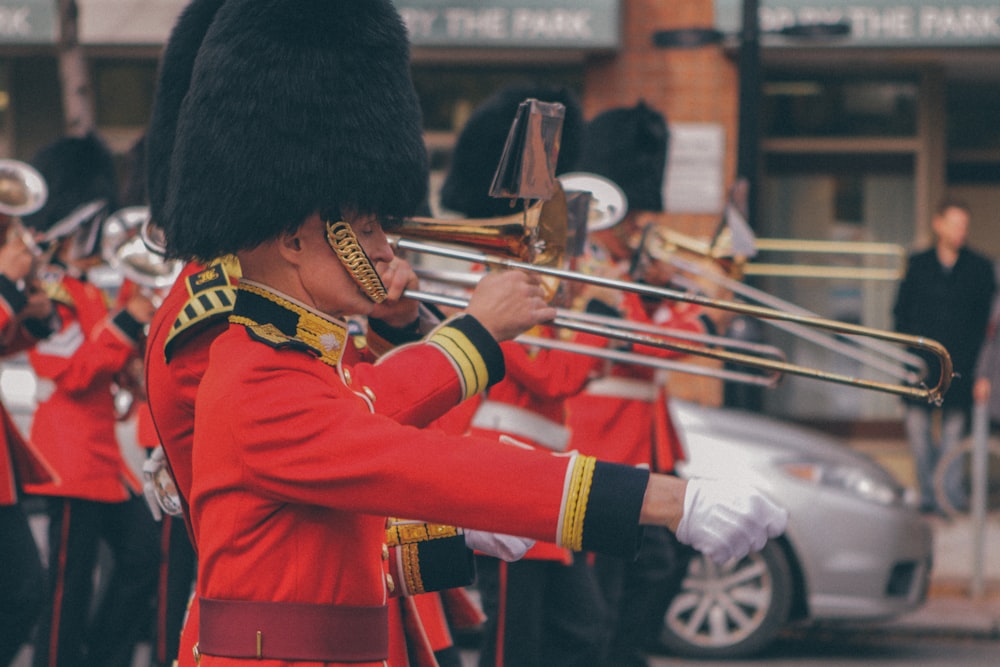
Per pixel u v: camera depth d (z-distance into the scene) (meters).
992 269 14.07
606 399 7.33
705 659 9.21
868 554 9.18
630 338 3.81
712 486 2.69
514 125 3.53
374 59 3.09
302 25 3.01
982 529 11.09
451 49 14.61
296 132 2.97
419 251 4.02
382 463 2.70
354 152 3.01
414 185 3.17
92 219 7.38
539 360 5.93
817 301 16.00
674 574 7.61
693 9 14.86
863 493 9.30
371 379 3.15
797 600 9.24
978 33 14.33
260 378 2.81
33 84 15.67
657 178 7.80
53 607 7.19
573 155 6.82
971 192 16.53
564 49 14.62
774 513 2.68
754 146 11.93
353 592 2.91
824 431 15.94
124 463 7.49
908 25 14.38
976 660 9.45
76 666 7.26
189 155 3.06
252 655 2.86
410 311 4.26
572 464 2.71
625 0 14.94
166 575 6.81
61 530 7.25
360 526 2.93
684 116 14.99
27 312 6.83
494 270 3.71
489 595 6.13
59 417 7.27
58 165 8.31
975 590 11.05
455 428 6.08
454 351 3.21
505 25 14.51
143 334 6.99
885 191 15.91
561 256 4.19
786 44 14.41
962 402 14.09
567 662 6.25
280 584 2.86
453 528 3.60
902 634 10.17
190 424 3.36
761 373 11.41
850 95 15.91
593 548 2.70
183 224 3.06
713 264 7.44
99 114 15.58
